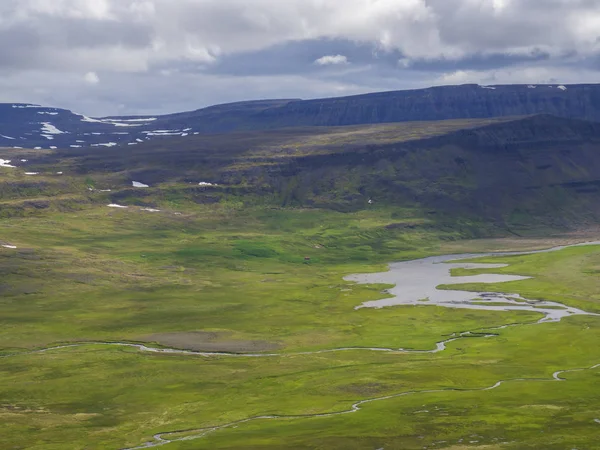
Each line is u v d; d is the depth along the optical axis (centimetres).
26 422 14962
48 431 14400
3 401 16400
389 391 16425
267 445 12938
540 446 12444
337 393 16388
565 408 14650
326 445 12825
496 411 14550
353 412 14938
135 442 13662
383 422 14075
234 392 16750
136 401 16275
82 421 15000
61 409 15825
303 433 13600
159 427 14538
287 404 15738
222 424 14612
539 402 15138
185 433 14112
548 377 17325
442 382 17025
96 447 13462
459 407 14938
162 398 16438
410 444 12788
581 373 17550
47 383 17638
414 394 16100
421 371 17962
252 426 14312
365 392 16400
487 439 12912
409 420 14138
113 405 16038
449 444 12706
